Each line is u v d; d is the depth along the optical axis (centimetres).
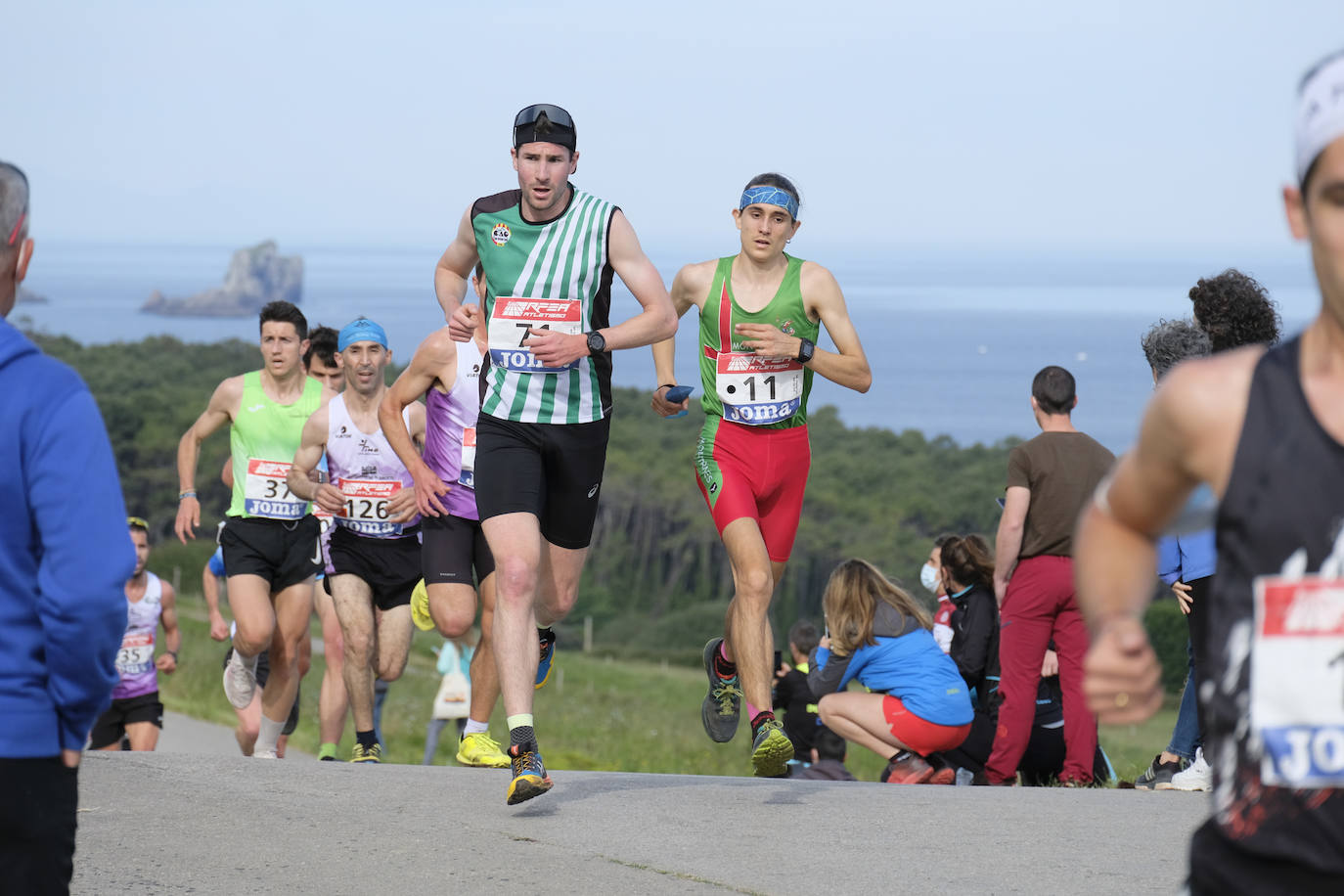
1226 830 505
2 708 657
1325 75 482
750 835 1297
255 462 2308
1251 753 495
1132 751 4884
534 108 1425
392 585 2206
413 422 2162
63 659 657
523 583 1379
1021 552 2136
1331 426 486
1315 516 482
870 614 2192
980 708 2341
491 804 1438
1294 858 489
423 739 5088
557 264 1440
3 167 690
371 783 1569
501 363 1445
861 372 1694
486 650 1942
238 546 2341
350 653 2155
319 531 2377
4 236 684
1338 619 481
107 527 662
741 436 1722
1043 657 2148
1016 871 1173
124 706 2850
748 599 1616
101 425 678
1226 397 505
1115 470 555
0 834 655
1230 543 502
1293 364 501
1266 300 1619
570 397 1442
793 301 1717
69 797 685
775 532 1756
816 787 1605
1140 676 521
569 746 5484
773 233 1702
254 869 1172
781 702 2720
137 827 1322
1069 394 2142
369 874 1153
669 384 1823
